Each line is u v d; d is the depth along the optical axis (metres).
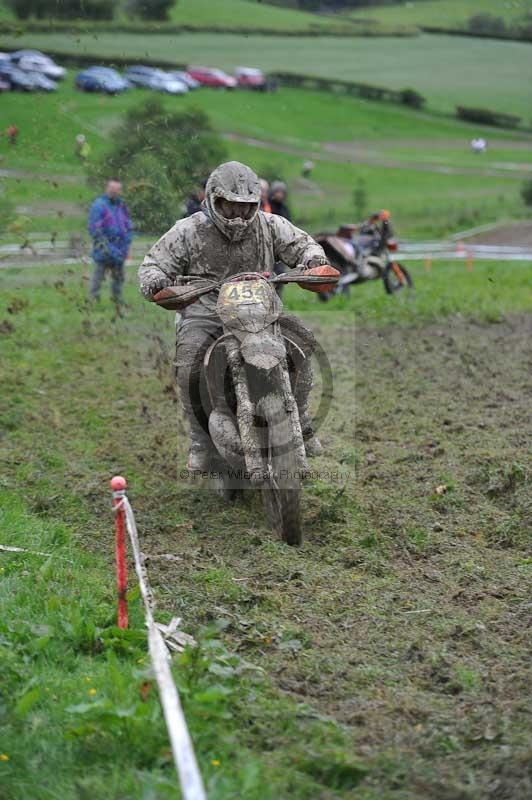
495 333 25.25
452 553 12.48
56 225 24.48
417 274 36.00
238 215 12.64
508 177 72.50
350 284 29.09
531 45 84.75
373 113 84.19
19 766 7.80
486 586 11.55
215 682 8.93
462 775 7.73
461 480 14.78
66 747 8.04
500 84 86.62
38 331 23.14
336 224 51.91
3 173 23.30
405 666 9.71
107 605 10.72
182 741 7.02
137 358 21.75
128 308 24.69
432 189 67.81
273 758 7.95
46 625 9.97
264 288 12.41
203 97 70.00
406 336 24.81
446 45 85.44
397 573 11.97
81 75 28.92
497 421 17.62
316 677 9.39
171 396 19.27
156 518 13.81
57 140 24.08
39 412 18.22
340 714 8.76
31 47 28.20
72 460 15.96
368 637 10.30
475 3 87.44
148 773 7.63
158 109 24.91
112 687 8.81
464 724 8.50
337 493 14.09
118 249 23.95
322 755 7.84
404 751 8.12
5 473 15.23
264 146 72.88
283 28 80.25
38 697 8.51
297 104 81.81
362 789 7.60
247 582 11.64
